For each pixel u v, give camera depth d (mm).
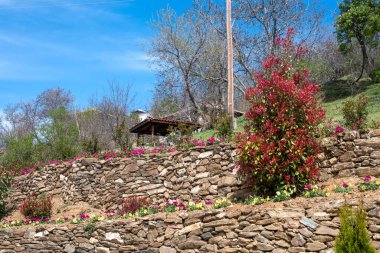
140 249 8602
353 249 4707
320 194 7297
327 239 6328
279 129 8289
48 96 42781
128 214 9750
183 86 28844
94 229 9469
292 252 6609
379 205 6125
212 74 28562
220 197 9648
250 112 8805
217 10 28625
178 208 9023
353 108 10562
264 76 9352
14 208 14602
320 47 31031
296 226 6691
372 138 8211
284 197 7590
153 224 8578
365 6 23297
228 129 11945
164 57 28219
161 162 11336
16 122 39906
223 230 7566
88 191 12875
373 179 7715
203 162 10359
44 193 14297
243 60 28141
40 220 11477
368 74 25328
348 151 8359
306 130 8266
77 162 13539
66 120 29234
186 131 13008
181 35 28156
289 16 26984
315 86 8773
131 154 12312
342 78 29312
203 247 7730
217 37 28500
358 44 28719
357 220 4863
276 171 8031
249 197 8820
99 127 29891
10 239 10703
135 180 11703
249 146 8281
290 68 9406
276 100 8477
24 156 20234
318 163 8594
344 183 7684
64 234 9883
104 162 12719
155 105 31031
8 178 14414
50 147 20453
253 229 7176
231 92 17406
